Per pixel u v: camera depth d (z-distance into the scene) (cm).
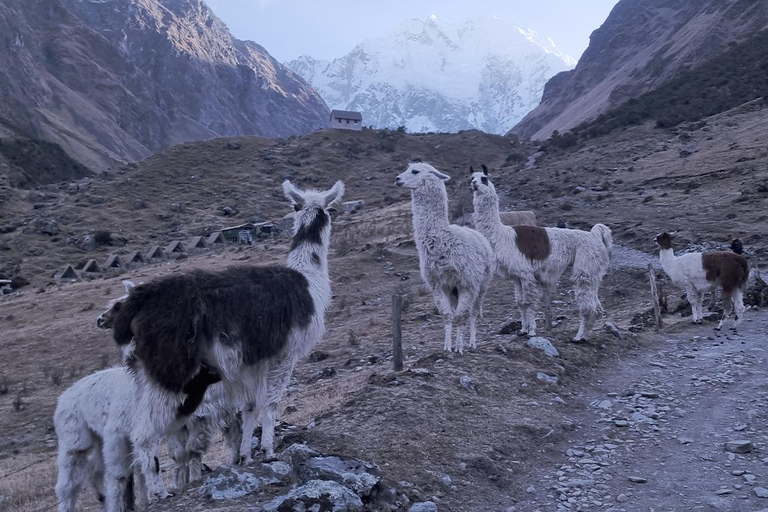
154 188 9888
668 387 1190
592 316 1433
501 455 850
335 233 5462
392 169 10756
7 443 2075
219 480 694
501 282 3091
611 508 726
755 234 3130
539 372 1182
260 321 706
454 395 1018
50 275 6438
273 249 5578
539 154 8656
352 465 709
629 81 16850
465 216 4938
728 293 1769
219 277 707
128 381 811
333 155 11425
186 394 686
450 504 721
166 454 1309
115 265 6444
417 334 2448
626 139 7662
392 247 4356
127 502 795
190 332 665
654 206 4241
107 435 789
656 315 1844
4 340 3650
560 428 962
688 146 6178
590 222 4041
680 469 831
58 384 2848
